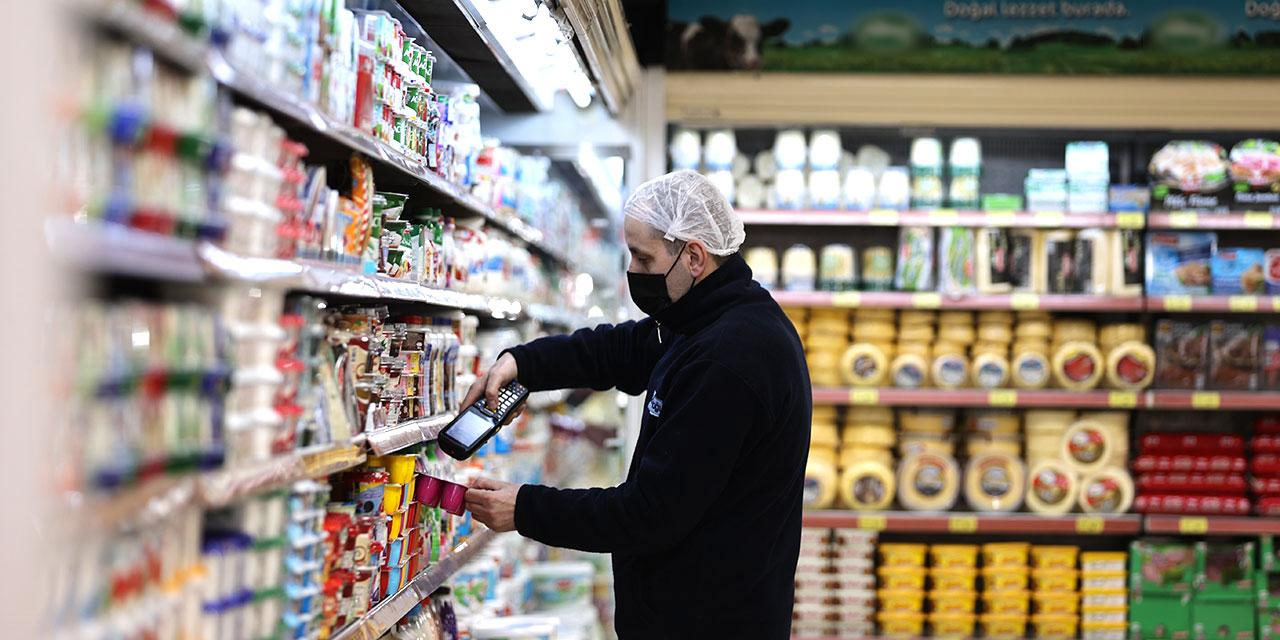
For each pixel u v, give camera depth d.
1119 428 5.64
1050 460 5.60
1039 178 5.50
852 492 5.55
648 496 2.67
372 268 2.55
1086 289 5.50
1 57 1.03
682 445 2.68
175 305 1.55
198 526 1.62
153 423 1.44
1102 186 5.46
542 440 5.43
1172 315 5.73
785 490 2.87
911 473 5.58
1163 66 5.34
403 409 2.85
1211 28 5.33
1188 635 5.52
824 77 5.39
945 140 5.70
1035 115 5.37
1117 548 5.80
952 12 5.38
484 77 4.45
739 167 5.60
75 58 1.22
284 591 1.95
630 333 3.31
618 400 6.02
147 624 1.44
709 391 2.70
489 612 4.05
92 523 1.25
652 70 5.34
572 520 2.70
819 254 5.86
